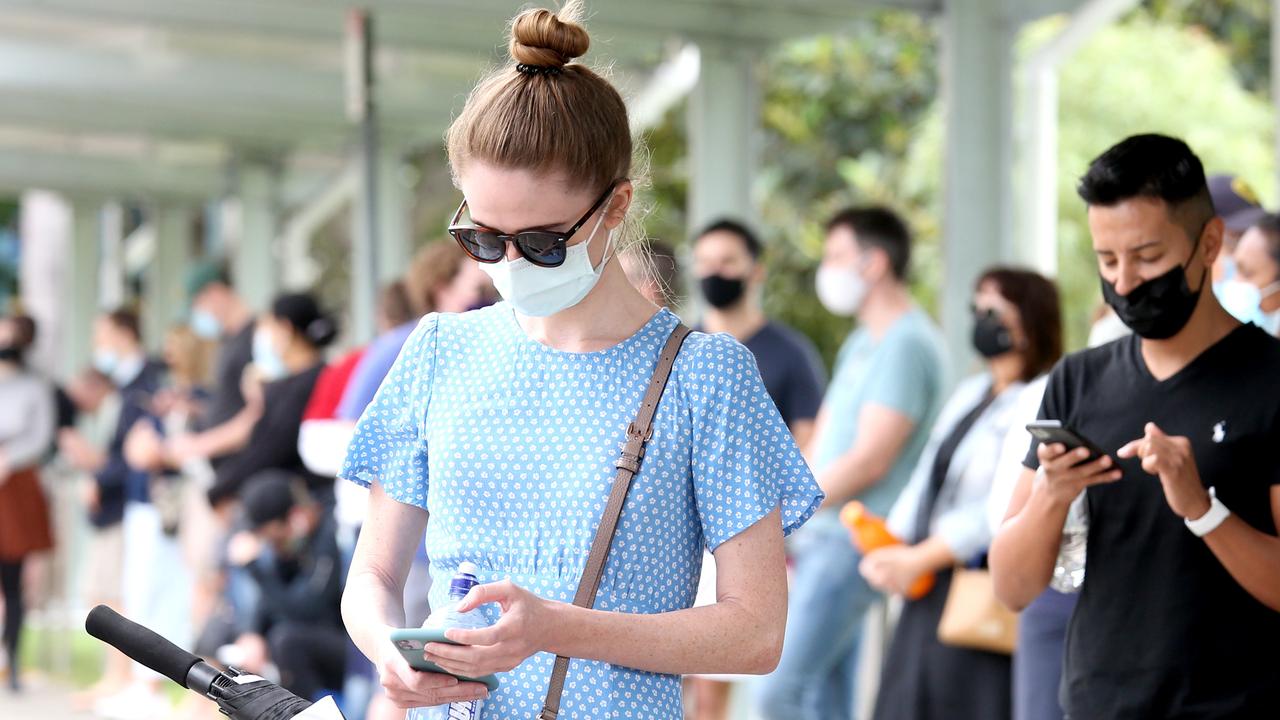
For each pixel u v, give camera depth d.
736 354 3.95
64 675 16.38
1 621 16.19
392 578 4.09
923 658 7.53
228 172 20.23
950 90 10.77
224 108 16.09
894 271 8.94
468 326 4.09
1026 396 5.69
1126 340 5.18
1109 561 5.03
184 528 14.05
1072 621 5.20
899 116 21.14
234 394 13.30
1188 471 4.69
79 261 23.47
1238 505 4.84
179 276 22.72
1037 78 11.54
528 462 3.88
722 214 12.89
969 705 7.34
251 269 19.95
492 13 11.57
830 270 8.98
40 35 14.74
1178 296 4.86
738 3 12.02
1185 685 4.86
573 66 3.81
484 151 3.71
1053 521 5.06
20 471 15.13
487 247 3.78
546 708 3.80
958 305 10.64
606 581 3.81
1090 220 4.97
